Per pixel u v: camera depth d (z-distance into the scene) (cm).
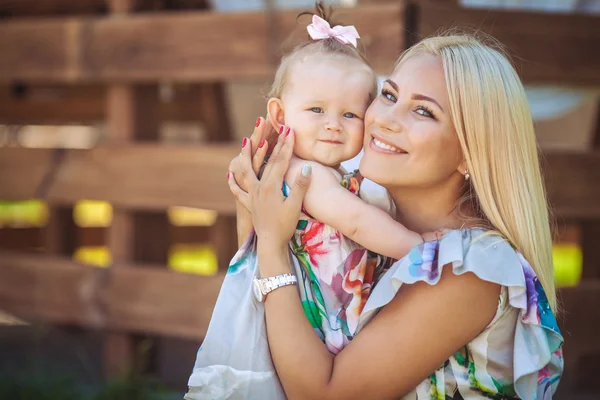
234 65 386
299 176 181
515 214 178
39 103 601
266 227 180
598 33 372
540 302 173
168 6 458
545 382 178
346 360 172
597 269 461
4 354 492
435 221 189
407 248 180
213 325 180
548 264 183
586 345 384
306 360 171
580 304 383
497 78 176
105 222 881
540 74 366
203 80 399
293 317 174
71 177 427
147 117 426
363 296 183
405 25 338
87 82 424
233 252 501
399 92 178
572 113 464
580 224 463
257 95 477
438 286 170
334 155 189
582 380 446
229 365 177
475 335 171
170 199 403
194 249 778
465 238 174
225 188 390
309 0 393
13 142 716
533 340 173
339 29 198
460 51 178
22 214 964
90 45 420
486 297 169
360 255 186
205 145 396
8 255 448
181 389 429
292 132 185
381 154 179
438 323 169
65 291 430
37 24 431
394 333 170
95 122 623
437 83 176
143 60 408
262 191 182
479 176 177
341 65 191
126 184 413
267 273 178
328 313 181
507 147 177
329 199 182
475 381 173
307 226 186
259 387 176
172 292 404
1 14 544
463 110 174
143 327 410
